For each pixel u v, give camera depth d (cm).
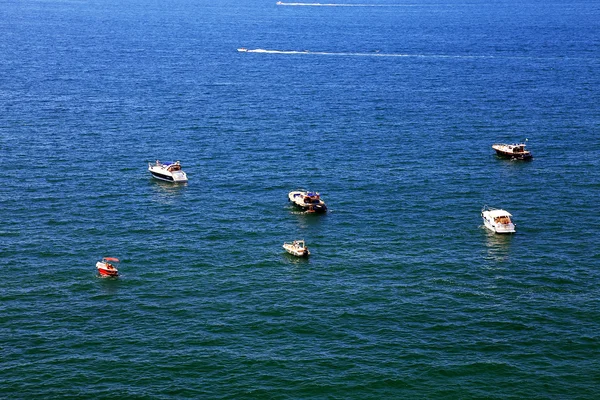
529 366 9606
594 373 9456
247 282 12019
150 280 12075
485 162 18512
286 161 18575
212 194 16238
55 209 15162
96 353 9894
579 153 19250
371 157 18912
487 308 11112
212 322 10712
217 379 9331
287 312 11000
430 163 18425
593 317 10831
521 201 15775
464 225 14475
